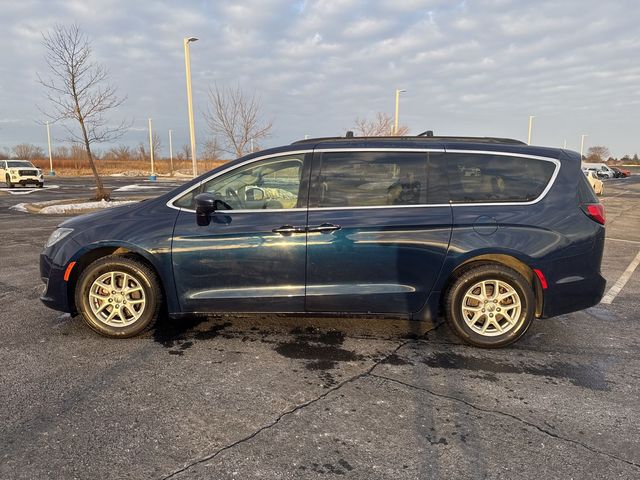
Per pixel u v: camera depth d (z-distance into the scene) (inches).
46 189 1054.4
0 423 102.7
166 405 111.5
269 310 148.7
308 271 145.2
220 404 112.3
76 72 633.6
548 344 153.5
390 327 167.3
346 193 146.6
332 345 149.9
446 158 148.3
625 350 149.1
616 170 2169.0
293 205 146.8
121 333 151.3
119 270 149.4
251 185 150.0
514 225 142.6
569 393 120.3
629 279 247.6
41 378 124.3
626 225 510.6
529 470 88.9
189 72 652.7
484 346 148.1
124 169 2486.5
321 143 152.2
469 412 110.0
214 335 156.9
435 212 143.7
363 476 86.7
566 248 143.2
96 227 151.1
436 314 148.6
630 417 109.0
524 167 148.5
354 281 145.6
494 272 143.8
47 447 94.4
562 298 145.5
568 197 145.8
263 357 139.8
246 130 798.5
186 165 2650.1
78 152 2388.0
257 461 90.9
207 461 90.7
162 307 157.3
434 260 143.8
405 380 126.2
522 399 116.7
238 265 146.2
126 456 91.9
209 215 146.6
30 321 168.9
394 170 147.3
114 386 120.5
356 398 116.0
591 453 94.7
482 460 91.8
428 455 93.3
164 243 146.5
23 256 294.0
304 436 99.3
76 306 152.5
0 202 717.9
